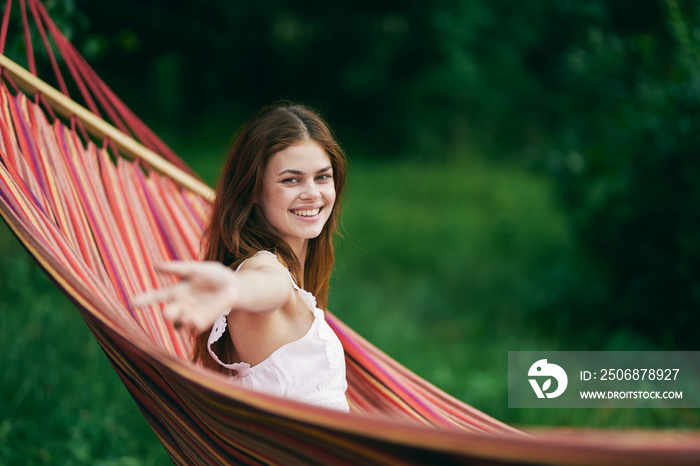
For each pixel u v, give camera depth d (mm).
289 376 2721
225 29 25625
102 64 23406
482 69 26047
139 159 4094
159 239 3896
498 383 6844
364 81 28359
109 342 2490
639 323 8391
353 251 12383
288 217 2887
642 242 8219
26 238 2506
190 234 4051
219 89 26766
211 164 17609
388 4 28047
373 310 8922
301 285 2932
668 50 8102
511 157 26250
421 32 27719
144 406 2729
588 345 8086
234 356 2918
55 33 4152
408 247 12695
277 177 2857
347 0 28016
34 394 5211
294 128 2865
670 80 7934
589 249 8875
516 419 6117
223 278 1786
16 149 3283
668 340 7750
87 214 3471
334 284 9836
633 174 8102
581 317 8859
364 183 18250
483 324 9219
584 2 9547
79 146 3787
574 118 9164
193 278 1777
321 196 2938
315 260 3281
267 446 2166
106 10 11602
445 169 22281
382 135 28438
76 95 10531
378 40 28469
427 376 6910
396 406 3586
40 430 4859
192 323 1742
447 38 25875
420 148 26859
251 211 2959
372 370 3617
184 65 25453
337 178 3074
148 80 24234
